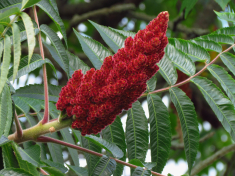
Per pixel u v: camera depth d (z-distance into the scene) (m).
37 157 2.41
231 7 5.14
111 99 2.35
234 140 2.97
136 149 3.04
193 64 3.22
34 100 3.42
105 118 2.52
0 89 1.79
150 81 3.16
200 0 7.44
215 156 5.74
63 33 2.91
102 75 2.36
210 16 7.48
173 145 6.32
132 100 2.43
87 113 2.47
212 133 6.92
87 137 2.66
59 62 3.26
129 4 7.33
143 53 2.33
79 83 2.49
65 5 7.08
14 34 1.92
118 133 3.07
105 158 2.69
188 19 8.69
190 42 3.36
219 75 3.16
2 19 1.93
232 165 6.71
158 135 3.05
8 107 2.07
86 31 8.79
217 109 3.04
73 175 5.73
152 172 2.79
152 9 8.77
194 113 3.04
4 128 1.98
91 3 7.08
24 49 6.46
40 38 2.96
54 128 2.60
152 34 2.31
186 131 3.04
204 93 3.11
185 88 5.98
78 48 8.27
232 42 3.37
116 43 3.26
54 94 3.10
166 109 3.08
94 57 3.18
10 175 1.97
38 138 2.64
